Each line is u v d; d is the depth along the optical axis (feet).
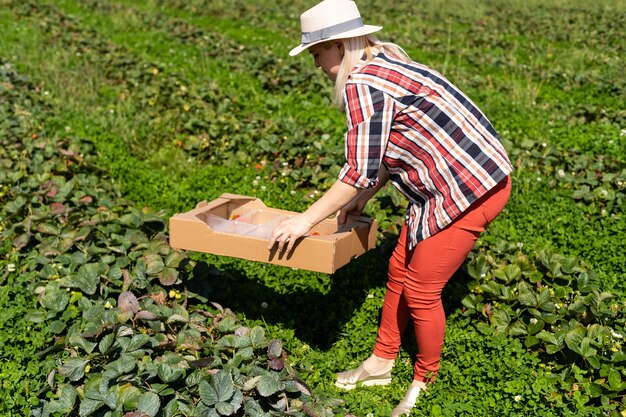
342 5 9.84
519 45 40.93
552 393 11.09
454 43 41.73
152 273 13.42
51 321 12.69
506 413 10.80
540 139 23.02
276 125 23.67
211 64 33.73
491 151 9.93
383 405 11.43
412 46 41.01
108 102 27.53
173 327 12.26
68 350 11.80
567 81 31.65
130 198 19.48
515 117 26.23
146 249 14.42
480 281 13.93
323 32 9.78
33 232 15.83
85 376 11.04
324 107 27.04
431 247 10.30
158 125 24.36
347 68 9.98
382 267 15.10
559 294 13.48
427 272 10.44
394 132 9.89
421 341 11.05
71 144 22.18
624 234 16.78
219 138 23.02
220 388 10.08
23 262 15.03
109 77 30.71
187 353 11.48
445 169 9.88
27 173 19.63
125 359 10.51
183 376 10.44
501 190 10.12
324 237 10.89
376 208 17.52
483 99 28.94
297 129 23.35
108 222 15.60
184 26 42.75
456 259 10.38
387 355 11.83
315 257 10.68
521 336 12.66
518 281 13.89
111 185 19.10
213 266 14.21
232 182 20.42
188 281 13.69
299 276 14.98
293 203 18.83
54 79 29.04
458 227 10.16
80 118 25.29
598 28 44.86
